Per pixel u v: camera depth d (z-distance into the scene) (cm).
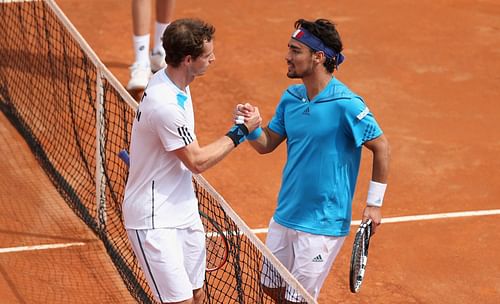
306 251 2175
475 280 2770
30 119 3625
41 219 2988
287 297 2220
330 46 2091
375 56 4506
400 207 3186
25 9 4522
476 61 4509
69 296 2588
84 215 3005
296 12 5009
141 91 3788
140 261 2080
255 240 2033
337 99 2097
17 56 4094
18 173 3288
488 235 3017
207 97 3991
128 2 5016
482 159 3556
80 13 4828
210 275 2603
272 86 4128
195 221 2088
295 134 2153
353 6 5131
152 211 2019
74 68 4003
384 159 2127
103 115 2889
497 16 5084
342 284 2739
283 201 2219
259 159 3509
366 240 2155
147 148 1997
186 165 1989
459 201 3244
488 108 4016
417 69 4388
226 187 3297
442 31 4853
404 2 5222
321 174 2134
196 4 5038
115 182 3014
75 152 3397
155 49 3978
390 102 4031
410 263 2848
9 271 2686
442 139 3712
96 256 2805
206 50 1952
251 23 4831
